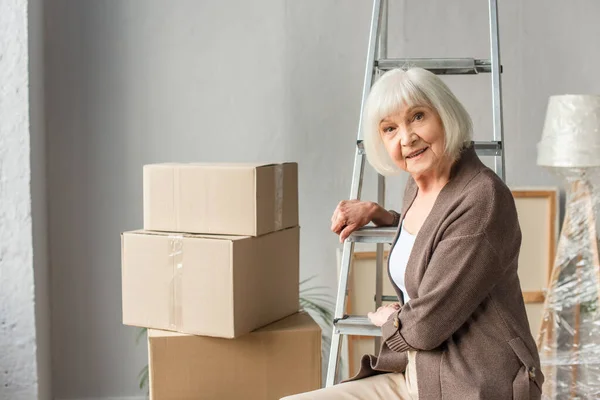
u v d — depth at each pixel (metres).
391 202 3.25
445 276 1.67
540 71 3.20
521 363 1.70
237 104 3.24
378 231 2.14
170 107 3.25
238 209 2.26
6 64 2.84
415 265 1.76
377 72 2.49
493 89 2.24
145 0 3.21
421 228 1.77
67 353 3.31
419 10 3.19
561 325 2.96
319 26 3.21
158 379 2.25
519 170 3.24
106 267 3.30
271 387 2.30
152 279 2.29
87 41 3.22
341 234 2.15
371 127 1.84
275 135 3.25
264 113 3.24
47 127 3.23
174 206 2.33
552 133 2.90
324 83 3.23
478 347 1.70
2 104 2.84
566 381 2.95
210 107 3.25
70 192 3.27
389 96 1.75
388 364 1.94
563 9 3.19
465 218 1.68
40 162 3.09
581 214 2.94
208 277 2.21
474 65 2.24
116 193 3.27
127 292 2.33
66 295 3.30
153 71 3.23
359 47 3.21
